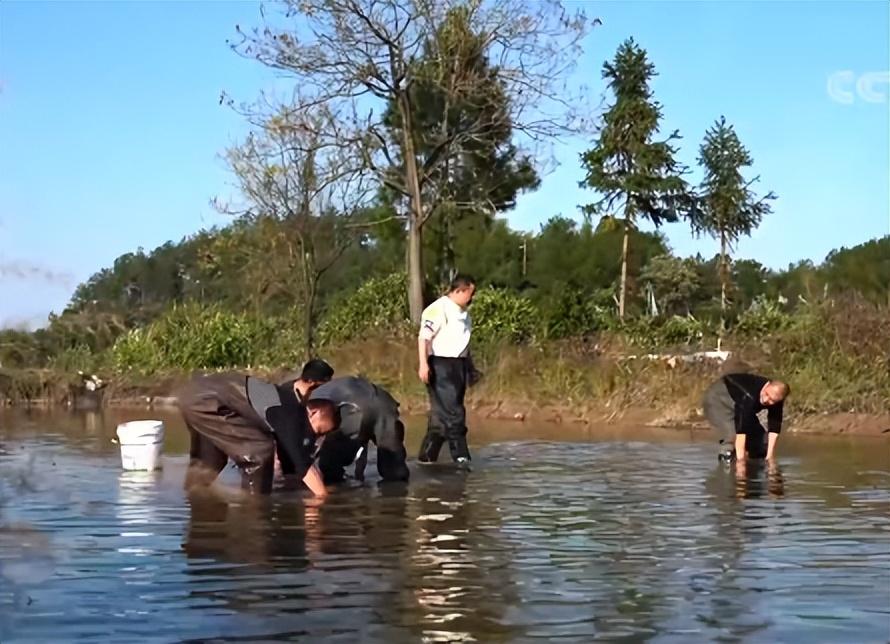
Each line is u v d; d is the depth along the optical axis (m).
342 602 5.73
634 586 6.08
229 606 5.64
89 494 9.18
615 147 35.59
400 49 26.97
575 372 18.42
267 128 27.88
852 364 15.90
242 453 9.23
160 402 22.66
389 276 30.19
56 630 5.23
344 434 10.09
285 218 29.53
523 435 14.91
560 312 23.56
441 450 12.77
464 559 6.75
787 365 16.62
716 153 37.00
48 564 6.55
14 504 8.64
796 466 11.33
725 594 5.91
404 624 5.34
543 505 8.80
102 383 23.61
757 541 7.32
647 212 36.53
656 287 47.22
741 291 44.66
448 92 27.41
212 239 37.16
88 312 28.03
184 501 8.84
